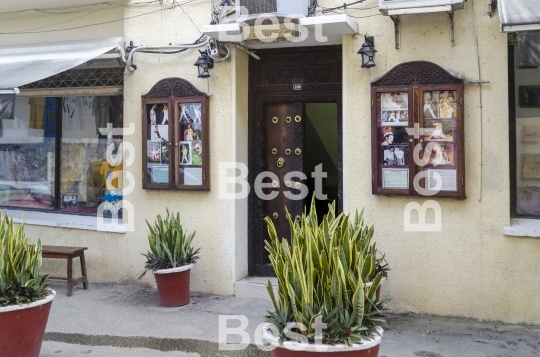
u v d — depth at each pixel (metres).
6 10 7.73
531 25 4.43
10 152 8.49
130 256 6.92
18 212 8.23
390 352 4.64
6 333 4.06
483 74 5.31
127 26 6.88
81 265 6.83
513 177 5.64
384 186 5.59
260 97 6.65
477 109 5.33
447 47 5.42
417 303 5.57
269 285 3.48
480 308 5.36
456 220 5.42
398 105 5.54
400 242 5.61
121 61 6.79
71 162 7.98
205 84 6.45
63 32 7.75
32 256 4.37
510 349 4.68
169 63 6.64
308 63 6.45
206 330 5.30
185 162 6.50
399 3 5.17
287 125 6.65
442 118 5.39
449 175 5.37
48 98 8.12
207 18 6.46
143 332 5.27
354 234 4.35
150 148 6.69
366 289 3.66
